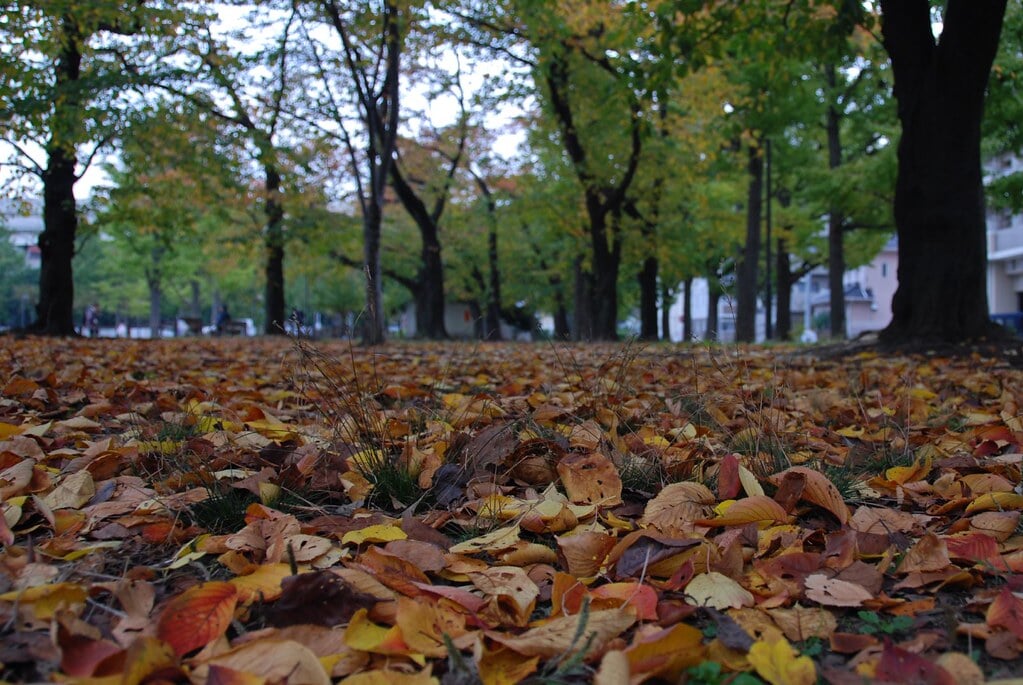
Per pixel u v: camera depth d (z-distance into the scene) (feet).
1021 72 41.70
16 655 4.83
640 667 4.59
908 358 24.99
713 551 6.44
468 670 4.76
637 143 60.08
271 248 69.21
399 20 41.32
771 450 9.73
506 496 8.44
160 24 35.96
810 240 92.94
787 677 4.54
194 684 4.44
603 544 6.51
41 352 25.54
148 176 56.95
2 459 9.24
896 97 29.04
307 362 11.80
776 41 30.40
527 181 76.07
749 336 64.54
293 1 40.45
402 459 9.16
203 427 11.16
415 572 6.07
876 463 10.44
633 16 30.76
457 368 22.12
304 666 4.43
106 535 7.39
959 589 6.33
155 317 129.39
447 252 109.29
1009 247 126.52
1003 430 11.22
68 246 49.19
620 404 12.89
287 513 8.07
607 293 67.05
